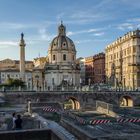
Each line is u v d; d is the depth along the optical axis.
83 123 55.81
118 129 52.19
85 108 99.38
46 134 21.61
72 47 173.50
